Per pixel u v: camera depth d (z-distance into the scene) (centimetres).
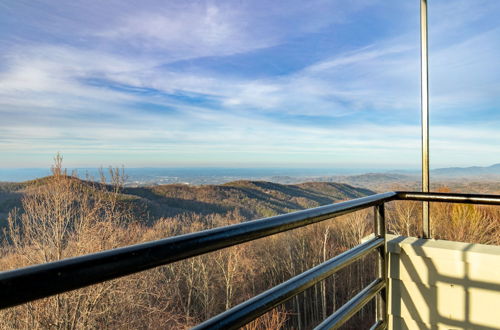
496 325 139
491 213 933
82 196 984
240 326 56
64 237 958
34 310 823
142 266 42
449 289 149
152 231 1291
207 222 2222
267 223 64
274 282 1912
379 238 129
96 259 38
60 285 34
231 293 1606
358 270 1783
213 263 1667
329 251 1883
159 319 1133
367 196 121
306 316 1736
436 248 151
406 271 158
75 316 868
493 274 139
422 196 144
